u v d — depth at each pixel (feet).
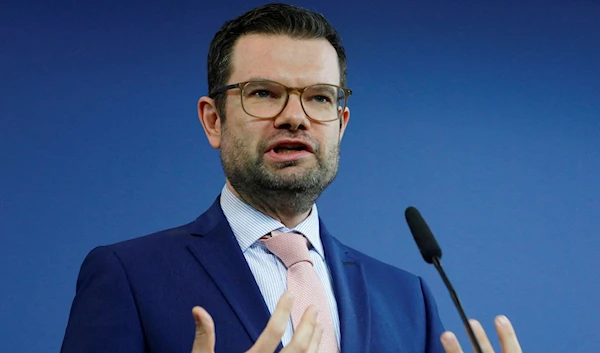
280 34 13.17
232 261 12.46
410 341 12.92
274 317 9.72
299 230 13.12
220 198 13.74
